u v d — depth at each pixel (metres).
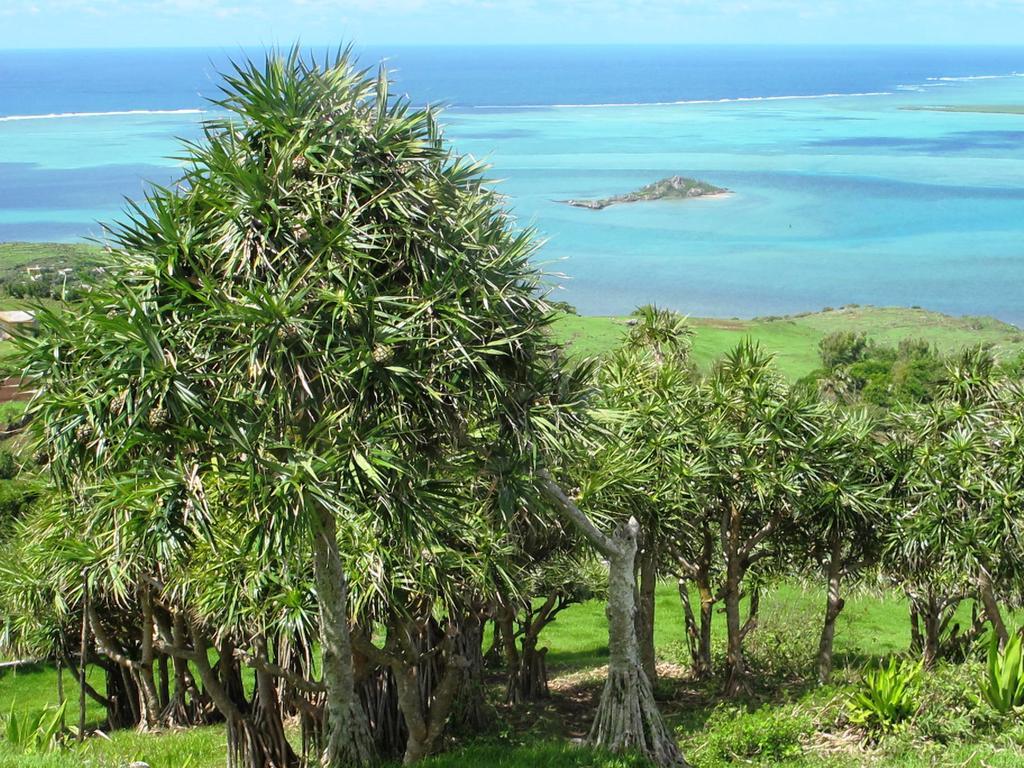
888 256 141.50
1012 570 18.25
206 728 19.23
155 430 9.05
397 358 9.42
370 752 12.40
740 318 105.50
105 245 9.41
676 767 12.77
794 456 18.11
